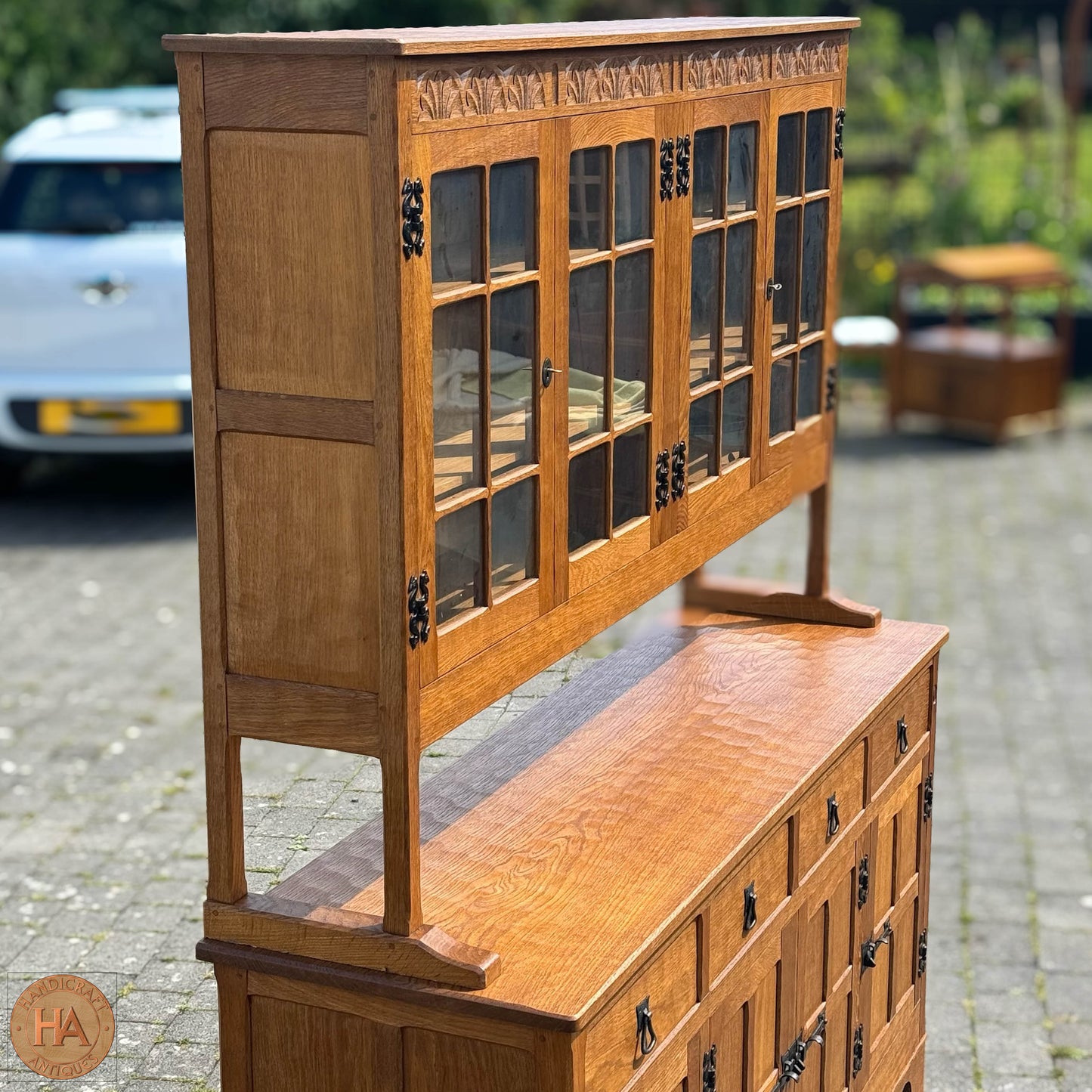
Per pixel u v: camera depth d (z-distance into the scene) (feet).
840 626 11.47
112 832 16.42
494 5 43.21
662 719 9.71
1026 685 21.01
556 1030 6.72
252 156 6.54
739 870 8.30
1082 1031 13.60
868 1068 10.85
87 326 25.77
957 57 48.08
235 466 6.89
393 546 6.64
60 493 29.76
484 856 8.02
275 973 7.25
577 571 8.11
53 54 39.09
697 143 8.90
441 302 6.70
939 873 16.15
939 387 34.96
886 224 42.50
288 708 7.02
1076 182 51.83
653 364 8.64
